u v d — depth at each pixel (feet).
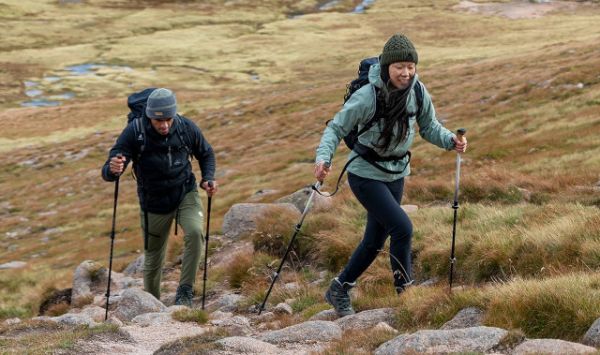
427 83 201.87
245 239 56.95
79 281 54.80
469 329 19.16
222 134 202.90
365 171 24.43
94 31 459.32
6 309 57.11
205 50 404.16
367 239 26.16
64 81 346.33
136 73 357.82
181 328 27.94
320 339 23.22
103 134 244.42
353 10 511.40
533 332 20.06
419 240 39.63
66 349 22.86
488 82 175.01
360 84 23.43
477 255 34.09
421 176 93.71
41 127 265.13
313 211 55.52
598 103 119.44
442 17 458.09
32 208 162.71
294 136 183.52
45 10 503.61
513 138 107.55
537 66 183.73
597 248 29.78
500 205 48.83
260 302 35.06
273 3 533.14
